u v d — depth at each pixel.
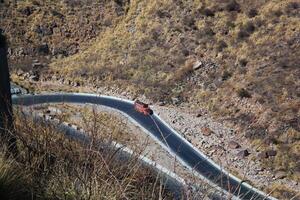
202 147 61.00
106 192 6.96
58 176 7.37
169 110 73.38
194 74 80.38
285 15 79.94
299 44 75.06
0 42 8.61
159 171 7.52
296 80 69.38
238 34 81.19
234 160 58.34
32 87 84.50
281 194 44.88
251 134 64.50
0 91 8.43
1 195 7.15
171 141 61.28
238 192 7.03
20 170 7.64
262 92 69.75
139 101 72.31
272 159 58.91
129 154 7.80
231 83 75.12
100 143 7.76
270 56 75.06
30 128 8.41
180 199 6.88
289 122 63.88
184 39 86.69
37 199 7.21
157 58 86.50
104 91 82.56
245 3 85.31
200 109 73.56
